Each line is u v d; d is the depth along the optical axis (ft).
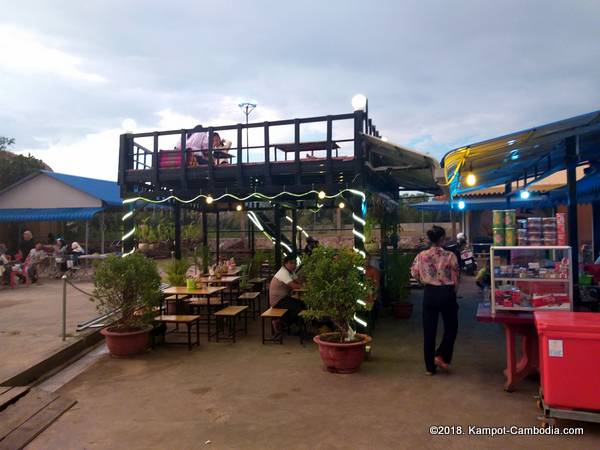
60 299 40.09
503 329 29.09
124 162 32.48
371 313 29.27
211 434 15.23
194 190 30.71
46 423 16.15
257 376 21.01
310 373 21.31
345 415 16.51
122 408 17.54
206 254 41.93
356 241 26.02
